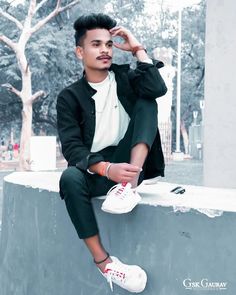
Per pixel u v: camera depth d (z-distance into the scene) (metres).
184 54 27.42
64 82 22.52
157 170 2.21
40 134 25.77
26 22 17.73
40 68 21.69
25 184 2.82
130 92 2.21
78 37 2.20
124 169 1.92
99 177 2.06
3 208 3.19
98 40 2.13
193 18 26.95
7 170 22.59
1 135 26.20
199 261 1.99
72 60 22.41
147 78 2.10
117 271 1.96
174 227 2.04
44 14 22.92
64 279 2.45
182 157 23.50
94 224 2.00
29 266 2.74
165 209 2.06
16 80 22.17
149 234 2.09
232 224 1.94
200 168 19.95
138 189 2.65
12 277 2.94
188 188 2.83
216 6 3.93
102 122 2.18
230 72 3.87
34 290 2.67
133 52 2.25
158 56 19.39
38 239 2.65
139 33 25.83
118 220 2.17
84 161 2.00
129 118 2.23
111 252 2.19
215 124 3.96
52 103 23.44
